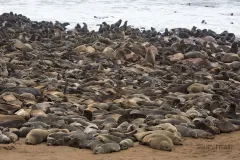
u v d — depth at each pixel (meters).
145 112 41.91
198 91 53.31
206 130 38.94
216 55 83.38
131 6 166.12
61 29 109.50
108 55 76.94
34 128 35.84
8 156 30.97
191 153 33.56
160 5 172.00
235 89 57.94
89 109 42.50
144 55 78.06
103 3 173.12
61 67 65.75
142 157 31.95
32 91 47.31
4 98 43.75
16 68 61.31
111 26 114.00
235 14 150.25
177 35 108.44
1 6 160.00
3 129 35.59
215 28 124.62
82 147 33.56
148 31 110.62
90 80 56.88
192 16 144.50
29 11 149.25
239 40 107.12
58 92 48.09
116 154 32.47
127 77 60.94
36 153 31.95
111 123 38.28
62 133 34.88
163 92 51.69
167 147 33.81
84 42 88.38
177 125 38.66
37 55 71.38
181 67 68.56
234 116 43.59
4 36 89.19
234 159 32.22
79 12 148.75
